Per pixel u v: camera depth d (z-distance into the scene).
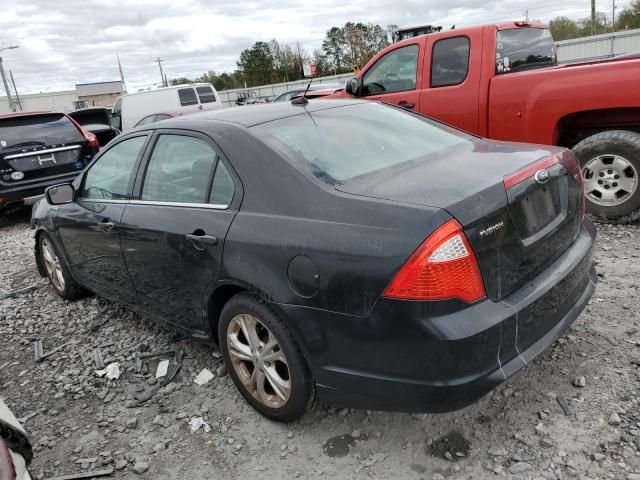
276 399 2.92
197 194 3.18
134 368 3.79
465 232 2.23
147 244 3.44
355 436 2.79
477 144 3.31
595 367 3.05
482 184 2.43
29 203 9.03
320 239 2.45
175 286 3.34
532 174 2.61
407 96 6.38
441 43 6.10
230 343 3.04
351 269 2.33
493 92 5.67
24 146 8.90
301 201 2.63
